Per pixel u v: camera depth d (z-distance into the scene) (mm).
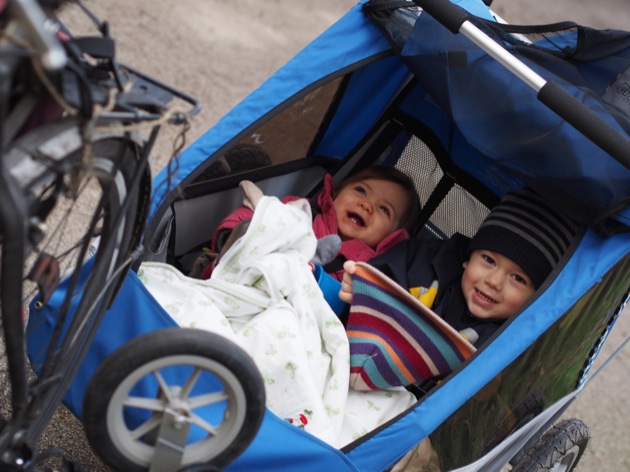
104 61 1300
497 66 2096
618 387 3473
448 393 1743
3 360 2164
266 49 4391
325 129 2607
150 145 1343
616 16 6441
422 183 2674
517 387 2039
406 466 1814
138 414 1660
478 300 2238
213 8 4578
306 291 2057
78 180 1264
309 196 2682
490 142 2105
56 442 2197
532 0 6199
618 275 2094
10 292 1158
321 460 1675
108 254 1424
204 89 3775
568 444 2406
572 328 2088
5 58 1041
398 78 2615
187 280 1964
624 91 2162
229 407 1419
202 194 2275
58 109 1244
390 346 1992
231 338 1865
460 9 1960
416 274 2357
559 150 1989
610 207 1902
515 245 2186
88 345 1558
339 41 2219
